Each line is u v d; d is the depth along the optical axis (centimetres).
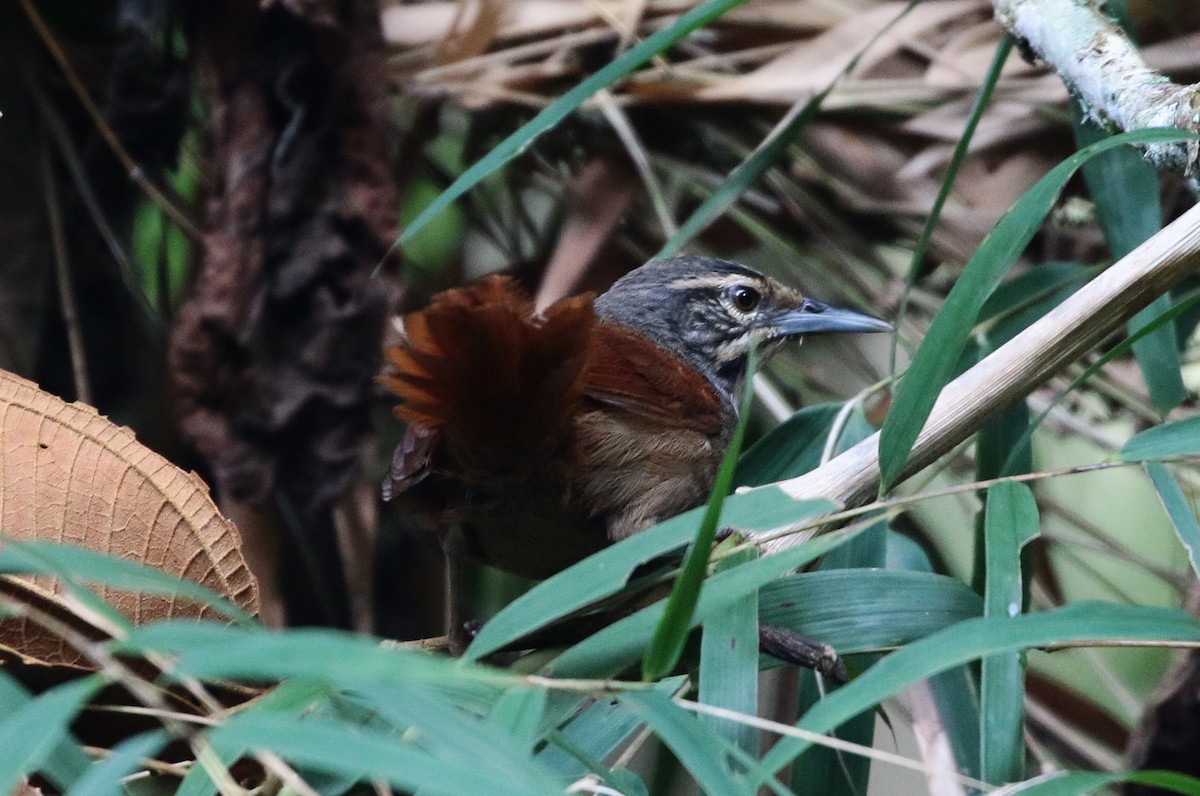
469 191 1037
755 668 466
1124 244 656
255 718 324
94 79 934
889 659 398
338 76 807
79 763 392
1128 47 607
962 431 546
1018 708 476
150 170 911
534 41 1027
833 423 700
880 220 1010
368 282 806
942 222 989
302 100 806
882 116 1010
